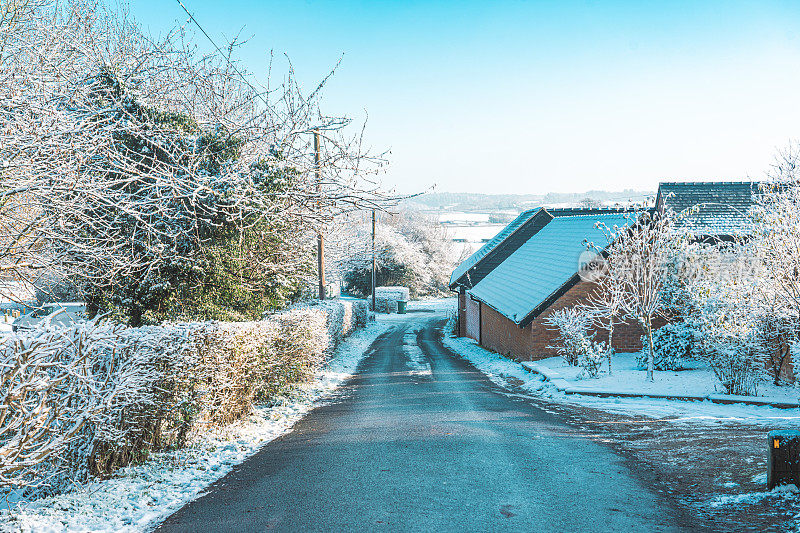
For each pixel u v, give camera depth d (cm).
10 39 927
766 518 555
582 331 1973
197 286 1294
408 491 673
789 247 1358
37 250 900
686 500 636
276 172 1193
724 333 1359
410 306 7038
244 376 1096
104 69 1061
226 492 676
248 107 1305
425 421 1120
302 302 2481
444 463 799
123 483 685
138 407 734
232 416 1075
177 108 1354
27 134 715
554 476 735
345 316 3231
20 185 729
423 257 7800
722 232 2286
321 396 1523
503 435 981
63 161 762
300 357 1574
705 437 947
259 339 1186
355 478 729
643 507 614
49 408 542
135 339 711
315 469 775
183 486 696
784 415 1144
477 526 562
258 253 1407
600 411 1234
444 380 1814
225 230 1271
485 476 735
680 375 1661
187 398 856
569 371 1800
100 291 1213
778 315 1408
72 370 559
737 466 753
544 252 2969
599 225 2038
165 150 1014
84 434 666
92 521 561
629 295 1738
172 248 1188
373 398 1467
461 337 3819
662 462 800
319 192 1147
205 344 913
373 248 5578
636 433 1002
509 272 3184
